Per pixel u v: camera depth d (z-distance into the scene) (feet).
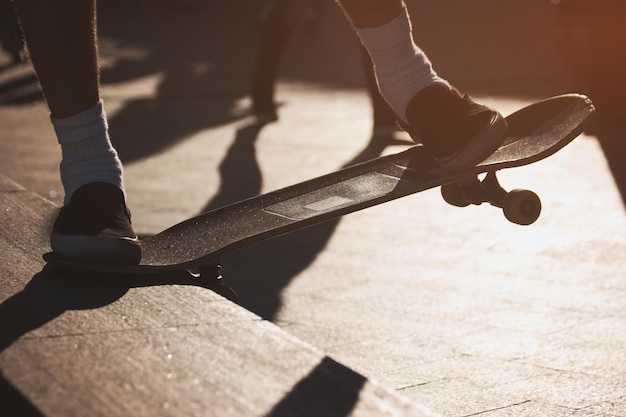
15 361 5.59
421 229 14.52
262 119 25.07
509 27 42.06
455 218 15.07
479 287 11.62
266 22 24.99
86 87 7.51
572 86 28.27
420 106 7.70
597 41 22.15
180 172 19.07
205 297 6.77
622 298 11.07
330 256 13.25
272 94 25.16
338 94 29.09
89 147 7.58
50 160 20.10
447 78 30.17
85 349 5.74
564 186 16.79
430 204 16.03
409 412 4.88
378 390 5.15
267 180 18.16
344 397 5.04
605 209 15.24
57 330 6.09
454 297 11.27
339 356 9.39
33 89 29.66
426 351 9.48
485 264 12.61
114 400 5.02
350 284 11.93
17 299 6.75
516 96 26.86
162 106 27.50
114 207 7.50
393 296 11.37
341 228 14.73
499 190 7.68
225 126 24.32
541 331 10.00
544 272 12.17
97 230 7.27
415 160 8.07
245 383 5.22
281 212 7.80
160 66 34.91
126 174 19.01
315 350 5.70
